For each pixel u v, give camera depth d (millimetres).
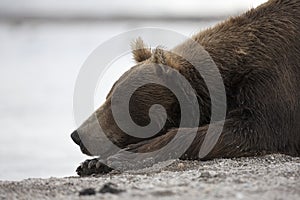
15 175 33312
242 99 23875
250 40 24781
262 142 23531
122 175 21719
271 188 17766
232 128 23531
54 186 19250
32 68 108750
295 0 25922
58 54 135250
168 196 17062
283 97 24031
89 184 19406
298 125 24625
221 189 17656
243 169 20844
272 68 24156
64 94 74938
